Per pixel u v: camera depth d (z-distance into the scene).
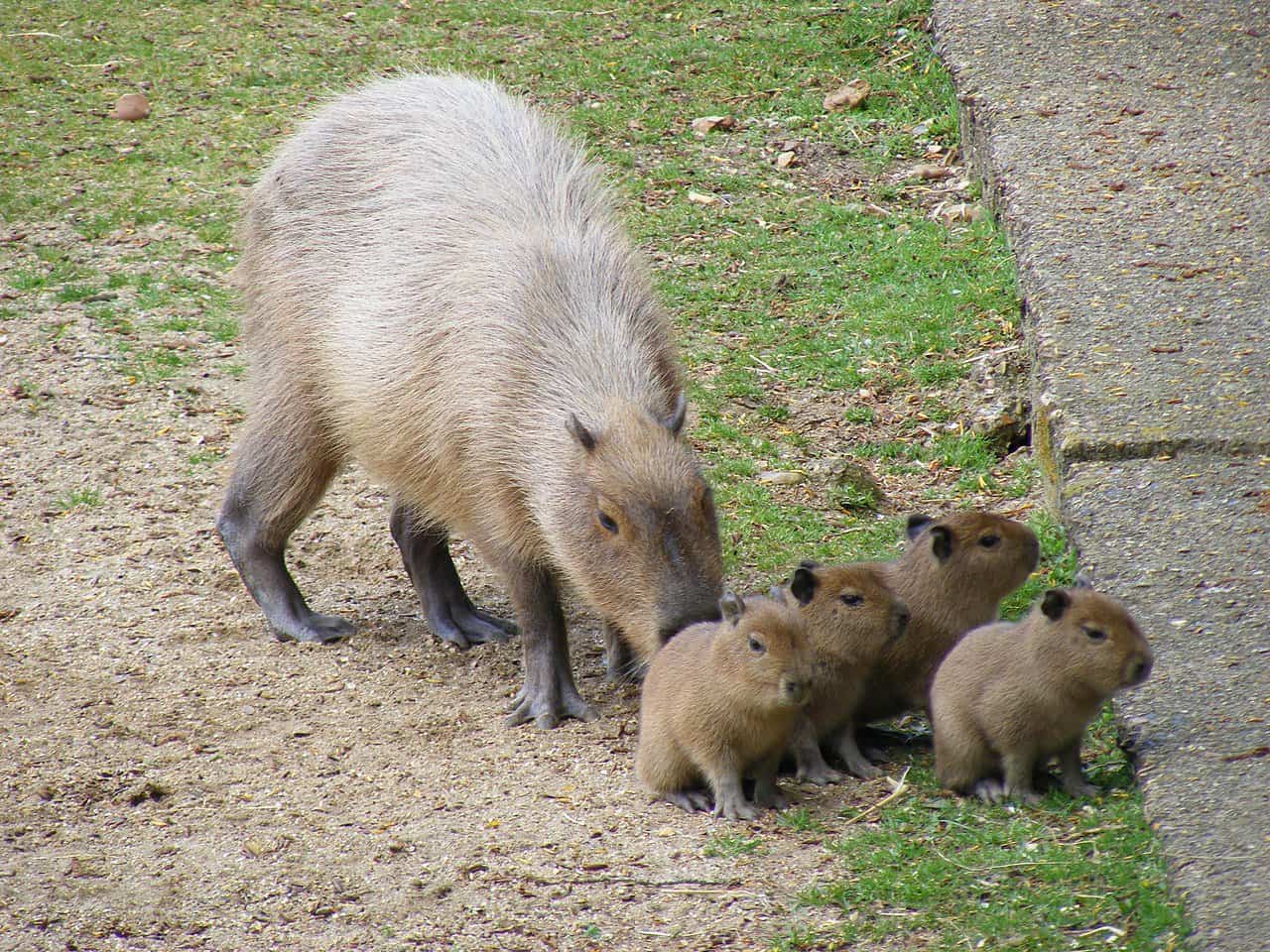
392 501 10.88
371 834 8.16
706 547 8.77
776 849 7.72
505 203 10.40
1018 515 11.30
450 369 9.76
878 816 7.93
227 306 15.72
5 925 7.40
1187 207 13.91
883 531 11.40
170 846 8.10
